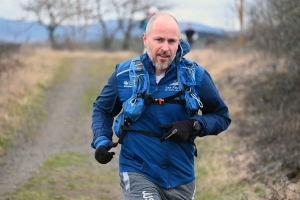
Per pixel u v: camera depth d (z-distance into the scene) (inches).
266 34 845.8
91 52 2042.3
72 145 710.5
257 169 481.4
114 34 2901.1
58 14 2664.9
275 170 461.1
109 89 278.7
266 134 556.7
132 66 270.2
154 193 263.7
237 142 622.5
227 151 595.8
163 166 267.7
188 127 263.0
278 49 746.2
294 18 605.6
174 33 261.1
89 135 772.6
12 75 1021.8
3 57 1183.6
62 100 1012.5
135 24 2871.6
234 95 846.5
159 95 267.0
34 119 827.4
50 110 917.2
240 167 517.0
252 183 459.2
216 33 2336.4
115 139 756.0
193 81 268.5
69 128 805.9
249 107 737.6
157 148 266.4
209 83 274.7
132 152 270.8
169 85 267.7
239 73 973.2
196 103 267.7
